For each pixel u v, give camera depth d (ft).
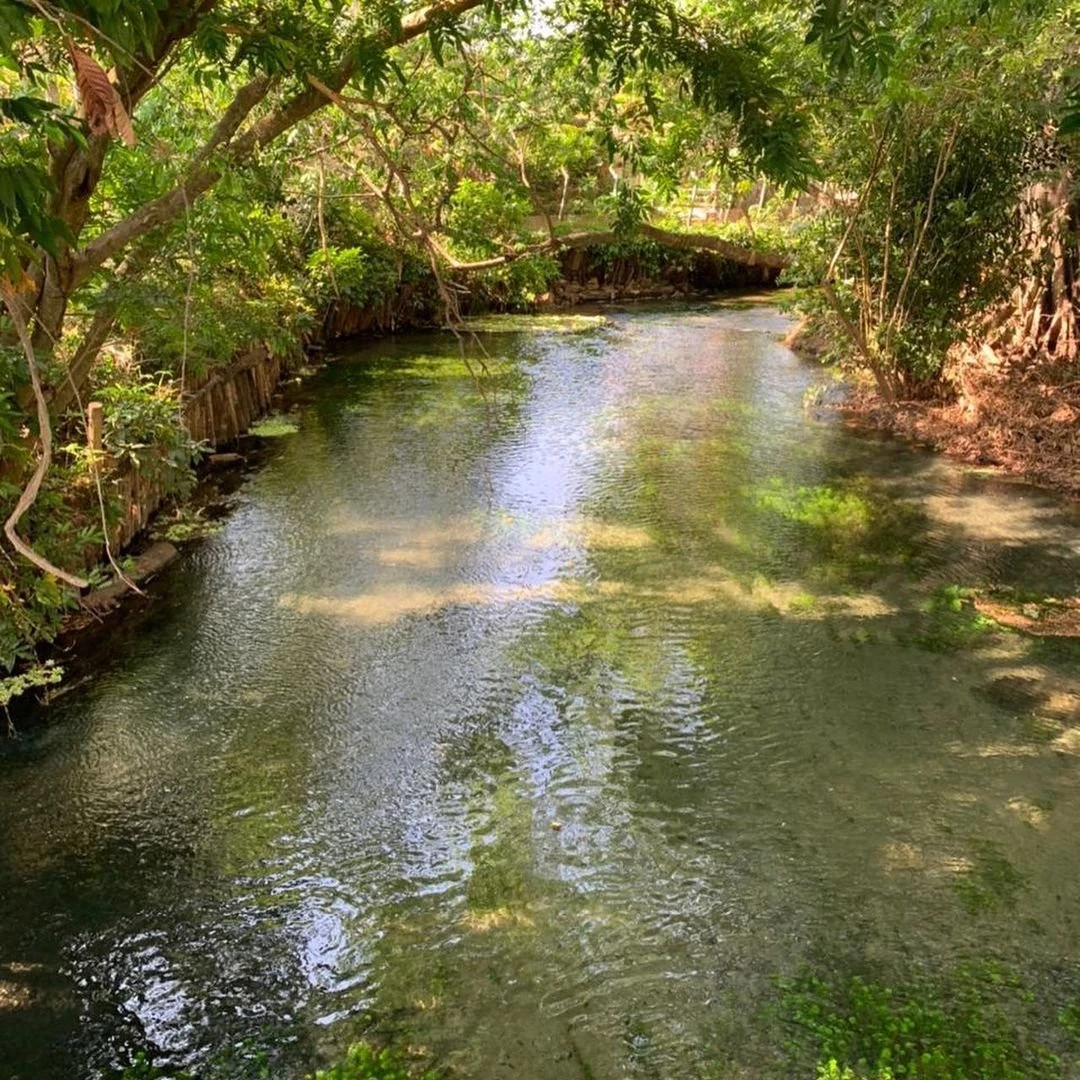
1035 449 33.12
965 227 36.63
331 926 12.69
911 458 34.30
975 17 19.12
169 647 20.06
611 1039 10.90
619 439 36.45
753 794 15.44
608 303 76.23
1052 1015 11.19
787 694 18.45
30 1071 10.55
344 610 21.86
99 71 4.96
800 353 54.65
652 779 15.87
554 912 12.92
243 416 36.19
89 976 11.88
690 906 13.01
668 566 24.57
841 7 9.11
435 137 21.95
